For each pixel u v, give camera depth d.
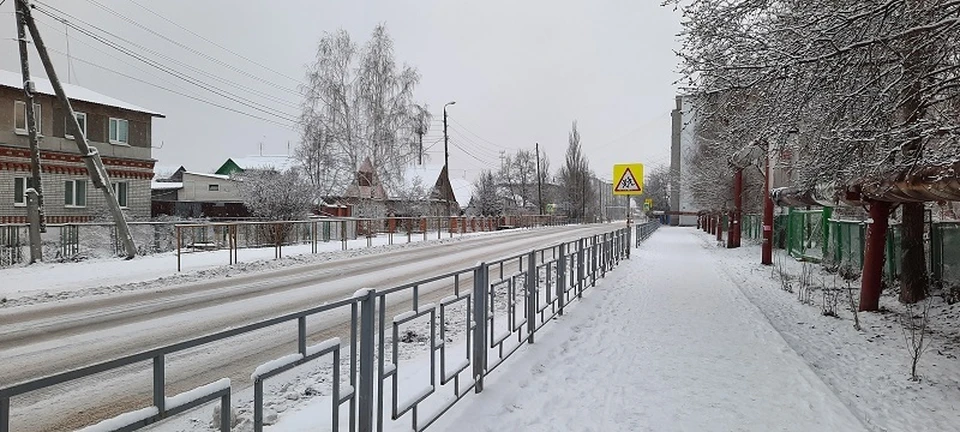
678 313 9.68
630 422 4.73
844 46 6.51
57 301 10.39
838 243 15.20
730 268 17.75
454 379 4.86
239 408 4.86
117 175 31.08
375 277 14.05
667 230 55.84
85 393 5.25
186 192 47.31
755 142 8.95
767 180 18.97
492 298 5.75
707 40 7.98
